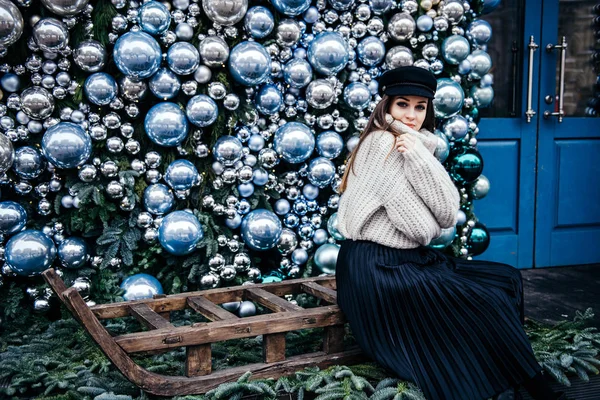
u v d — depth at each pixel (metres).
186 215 2.86
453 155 3.36
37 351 2.51
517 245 3.99
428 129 2.38
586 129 4.05
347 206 2.24
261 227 2.95
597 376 2.35
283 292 2.73
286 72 3.00
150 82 2.82
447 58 3.26
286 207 3.17
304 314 2.22
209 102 2.84
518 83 3.94
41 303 2.84
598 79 4.04
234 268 3.03
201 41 2.87
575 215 4.07
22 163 2.70
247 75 2.85
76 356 2.43
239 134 3.04
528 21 3.87
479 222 3.54
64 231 2.93
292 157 3.01
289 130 2.98
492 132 3.89
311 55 3.00
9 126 2.76
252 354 2.45
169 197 2.90
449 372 1.97
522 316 2.26
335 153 3.12
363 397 1.98
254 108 3.07
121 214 2.98
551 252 4.05
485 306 2.06
